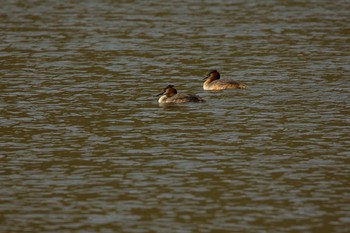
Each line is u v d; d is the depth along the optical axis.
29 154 23.64
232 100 30.38
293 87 32.44
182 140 24.98
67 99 30.61
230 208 19.42
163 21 50.53
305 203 19.69
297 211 19.20
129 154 23.61
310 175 21.64
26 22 50.09
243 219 18.75
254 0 60.34
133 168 22.34
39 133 25.88
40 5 57.69
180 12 54.41
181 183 21.14
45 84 33.25
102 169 22.30
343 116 27.72
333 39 43.94
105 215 19.05
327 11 54.62
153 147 24.27
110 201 19.92
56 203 19.81
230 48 41.66
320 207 19.42
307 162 22.73
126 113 28.47
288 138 25.11
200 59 38.91
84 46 42.22
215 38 44.62
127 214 19.09
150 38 44.62
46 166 22.55
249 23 49.66
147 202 19.84
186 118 27.70
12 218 18.88
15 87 32.66
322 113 28.16
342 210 19.23
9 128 26.45
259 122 27.06
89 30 47.16
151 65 37.53
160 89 32.53
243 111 28.62
